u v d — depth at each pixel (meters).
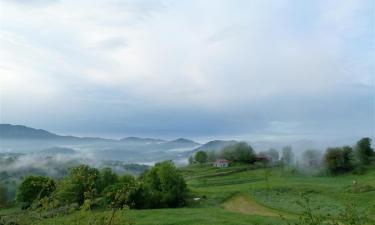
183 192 98.44
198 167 194.75
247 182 138.00
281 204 91.50
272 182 129.12
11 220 20.47
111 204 20.06
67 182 21.20
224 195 105.94
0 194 59.88
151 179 98.25
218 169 177.75
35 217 20.56
